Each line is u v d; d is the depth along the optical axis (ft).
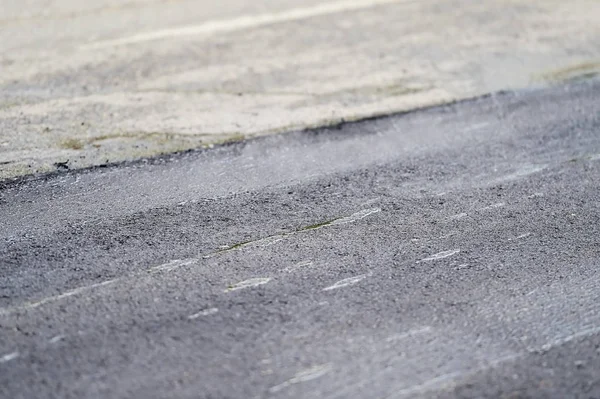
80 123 24.07
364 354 14.46
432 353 14.53
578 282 16.84
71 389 13.42
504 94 26.99
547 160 22.50
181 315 15.42
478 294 16.31
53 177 20.97
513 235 18.62
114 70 28.17
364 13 34.78
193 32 32.17
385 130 24.22
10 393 13.29
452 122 24.85
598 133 24.31
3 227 18.51
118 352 14.34
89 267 16.96
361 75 28.19
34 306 15.58
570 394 13.58
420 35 32.12
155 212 19.36
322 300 15.97
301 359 14.28
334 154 22.65
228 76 27.89
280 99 26.21
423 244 18.16
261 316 15.44
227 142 23.24
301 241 18.17
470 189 20.79
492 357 14.47
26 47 30.12
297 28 32.81
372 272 16.98
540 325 15.42
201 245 17.90
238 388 13.52
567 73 28.81
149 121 24.39
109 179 20.95
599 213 19.74
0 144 22.53
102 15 34.14
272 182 20.99
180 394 13.34
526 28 33.06
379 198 20.22
